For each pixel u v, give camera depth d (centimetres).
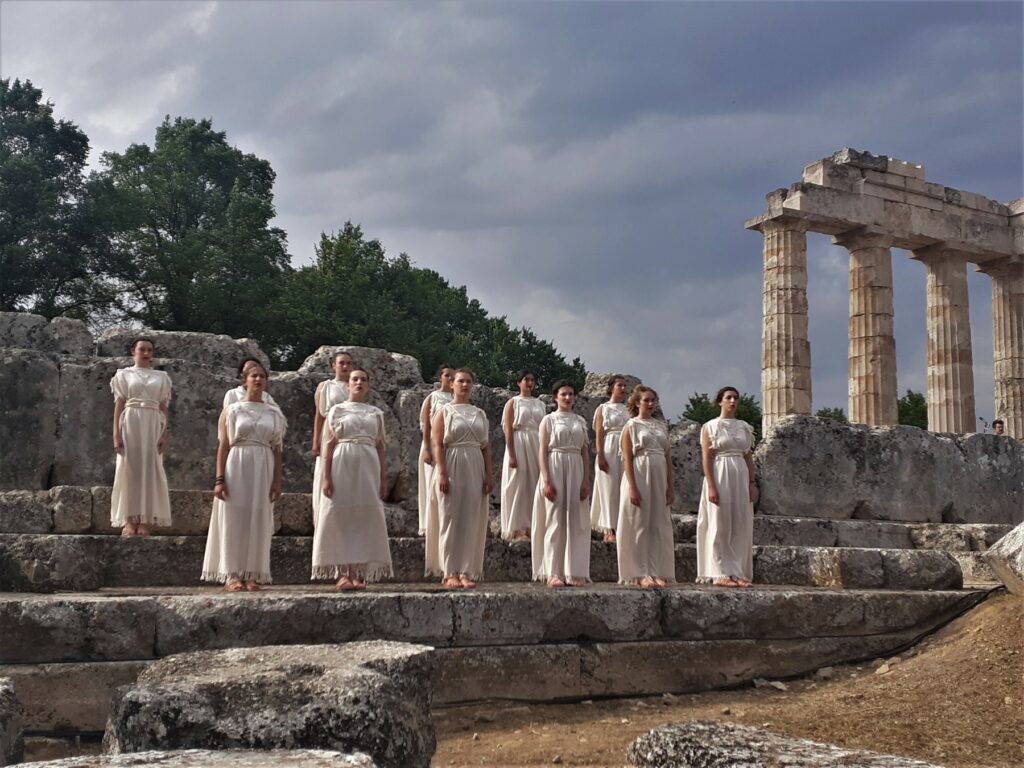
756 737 466
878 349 2608
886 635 1058
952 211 2780
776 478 1738
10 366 1234
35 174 3566
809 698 898
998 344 2919
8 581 916
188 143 4375
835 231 2653
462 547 1000
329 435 952
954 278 2781
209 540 973
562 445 1067
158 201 4172
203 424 1340
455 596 839
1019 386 2870
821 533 1630
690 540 1462
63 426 1254
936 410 2777
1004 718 793
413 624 816
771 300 2542
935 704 836
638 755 488
